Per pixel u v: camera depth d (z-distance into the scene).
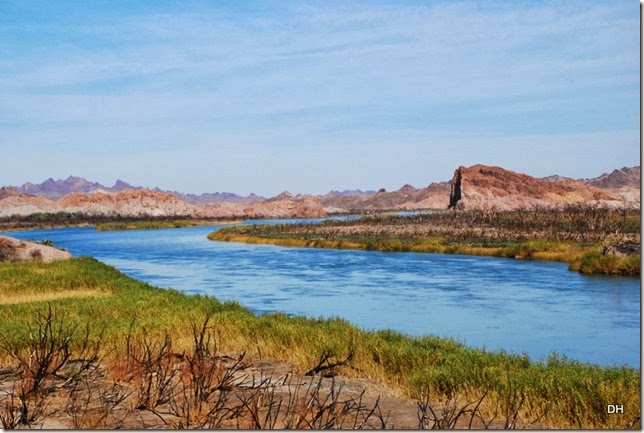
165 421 8.48
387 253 60.53
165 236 114.06
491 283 37.03
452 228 86.69
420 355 14.31
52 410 9.09
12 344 13.69
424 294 33.25
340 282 39.03
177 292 28.78
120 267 52.28
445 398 11.12
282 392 10.99
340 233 84.81
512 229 80.00
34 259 44.81
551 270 42.94
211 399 10.05
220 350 14.31
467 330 23.59
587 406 10.34
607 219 78.06
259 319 19.73
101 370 12.20
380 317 26.69
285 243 76.56
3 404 9.31
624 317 25.78
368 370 13.23
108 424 8.37
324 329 17.95
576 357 18.98
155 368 11.59
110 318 20.22
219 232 104.62
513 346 20.69
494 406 10.31
